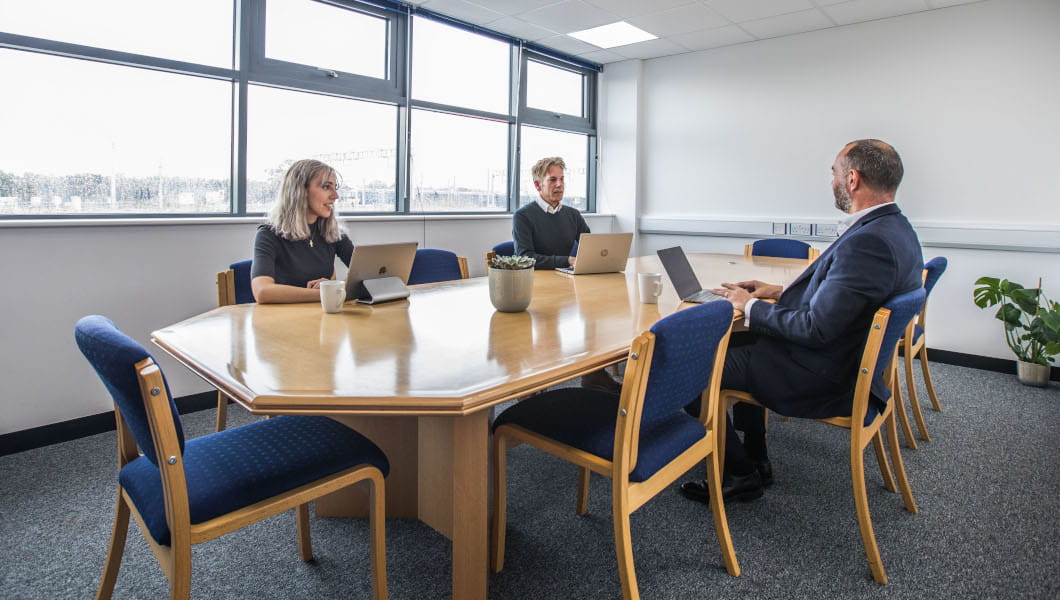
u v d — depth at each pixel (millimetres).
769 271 2869
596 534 1786
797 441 2510
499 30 4488
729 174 4980
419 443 1372
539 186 3293
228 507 1079
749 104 4824
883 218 1645
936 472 2223
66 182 2662
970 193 3885
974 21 3789
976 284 3564
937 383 3475
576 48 4980
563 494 2043
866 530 1561
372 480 1262
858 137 4309
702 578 1566
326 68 3580
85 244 2518
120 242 2613
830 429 2641
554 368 1192
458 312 1775
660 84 5324
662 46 4902
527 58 4910
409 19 3951
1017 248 3684
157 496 1114
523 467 2260
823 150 4480
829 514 1905
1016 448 2453
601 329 1548
